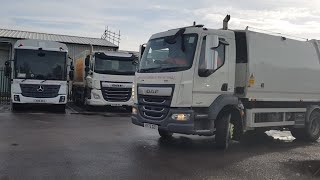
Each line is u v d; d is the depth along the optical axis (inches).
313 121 509.4
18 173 273.6
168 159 344.8
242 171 311.9
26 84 703.7
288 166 335.6
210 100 386.3
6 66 715.4
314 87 511.2
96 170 292.4
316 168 331.3
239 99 422.9
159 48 405.1
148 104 398.9
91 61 785.6
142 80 407.8
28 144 381.1
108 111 805.9
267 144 460.8
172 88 376.2
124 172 291.1
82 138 431.2
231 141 460.8
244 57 418.6
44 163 305.6
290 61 471.8
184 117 370.9
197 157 359.9
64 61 728.3
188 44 381.7
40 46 716.7
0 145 372.2
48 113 709.3
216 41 372.5
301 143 484.7
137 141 429.1
